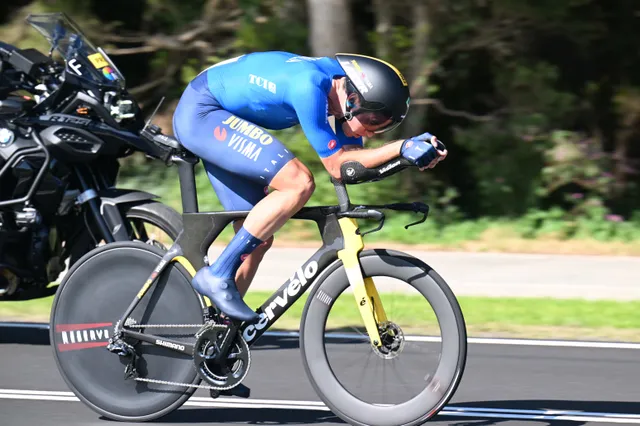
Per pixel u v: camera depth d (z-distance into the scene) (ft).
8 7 96.99
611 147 104.01
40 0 94.63
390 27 93.25
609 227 92.32
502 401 42.16
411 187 97.40
